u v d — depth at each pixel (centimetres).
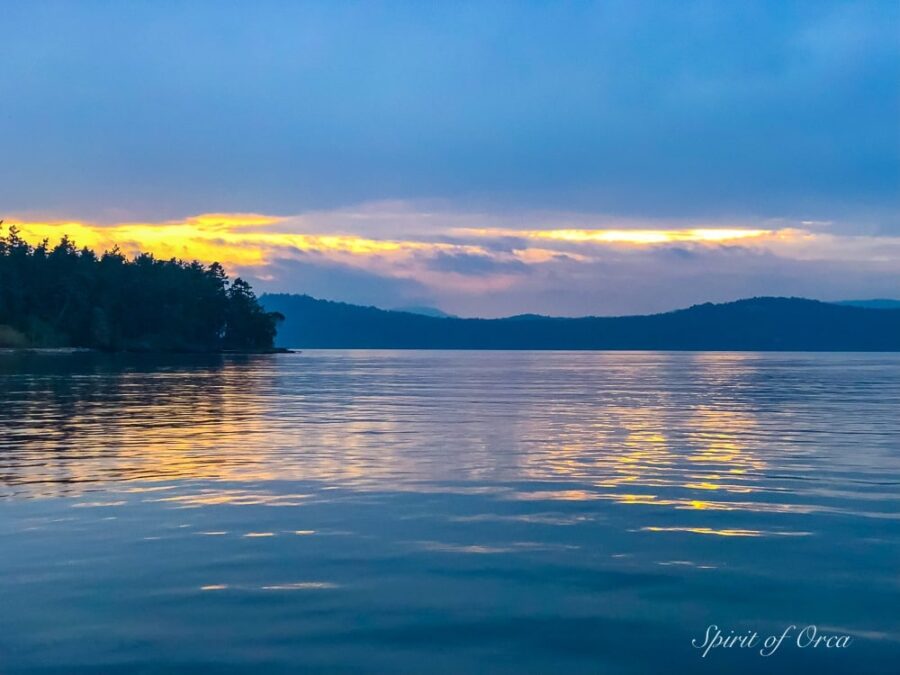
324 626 994
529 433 2989
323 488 1812
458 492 1773
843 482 1922
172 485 1841
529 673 879
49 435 2831
